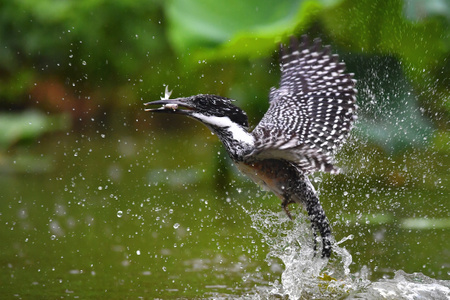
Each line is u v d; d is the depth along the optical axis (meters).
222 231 8.76
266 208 10.04
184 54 11.73
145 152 16.38
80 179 12.86
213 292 6.27
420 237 8.25
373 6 11.85
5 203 10.48
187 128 19.42
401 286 6.34
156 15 19.89
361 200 10.05
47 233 8.61
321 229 6.42
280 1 11.23
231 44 10.61
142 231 8.77
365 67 11.98
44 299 5.98
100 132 19.23
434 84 11.98
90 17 19.69
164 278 6.73
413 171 11.15
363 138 11.12
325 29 11.96
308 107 6.30
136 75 19.73
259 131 6.22
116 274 6.83
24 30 19.66
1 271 6.89
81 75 19.84
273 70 14.16
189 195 11.34
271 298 6.18
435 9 10.82
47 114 19.55
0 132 15.90
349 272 6.82
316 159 5.45
